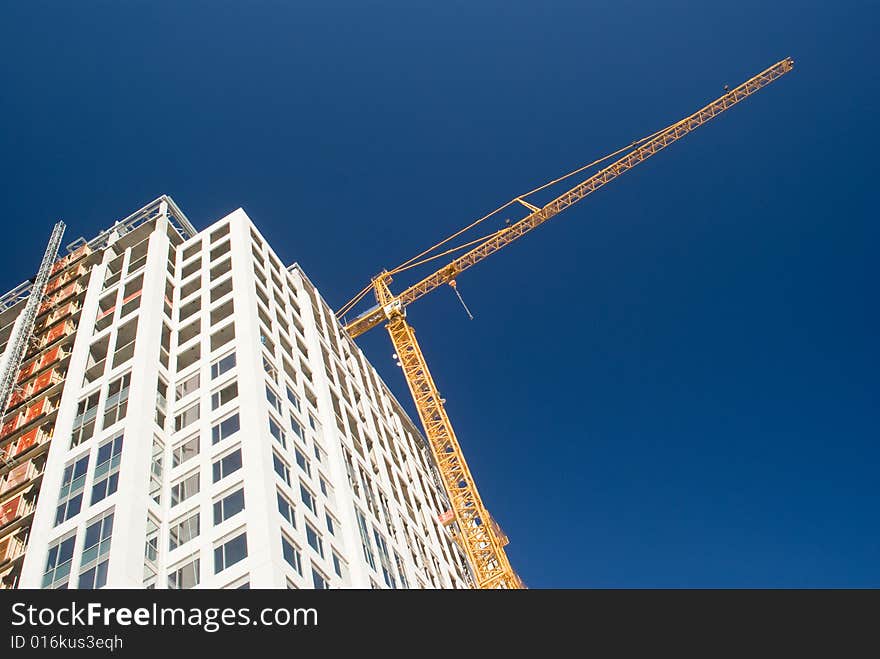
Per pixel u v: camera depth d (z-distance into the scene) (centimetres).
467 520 9481
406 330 11862
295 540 4525
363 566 5050
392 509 6831
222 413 5391
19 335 7075
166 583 4269
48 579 4316
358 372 8925
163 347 6312
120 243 8325
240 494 4650
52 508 4916
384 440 8275
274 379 6006
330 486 5594
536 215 12619
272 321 6894
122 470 4847
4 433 6234
